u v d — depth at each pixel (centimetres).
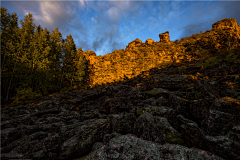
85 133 481
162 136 404
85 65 3981
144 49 4991
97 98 1323
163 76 1387
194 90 725
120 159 289
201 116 471
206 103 477
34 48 2809
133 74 3572
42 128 627
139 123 472
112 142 342
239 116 336
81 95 1588
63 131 530
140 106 730
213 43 3875
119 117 568
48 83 3064
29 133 591
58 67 3619
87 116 745
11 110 1225
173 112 553
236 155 248
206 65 1795
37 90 2692
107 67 4228
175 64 2997
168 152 296
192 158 271
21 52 2698
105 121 551
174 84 1172
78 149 427
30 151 428
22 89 2261
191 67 1958
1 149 449
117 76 3709
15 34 2806
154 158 282
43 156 402
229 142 271
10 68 2619
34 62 2738
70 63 3878
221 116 359
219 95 606
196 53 3609
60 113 883
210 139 298
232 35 4159
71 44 4197
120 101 775
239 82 918
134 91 1021
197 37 4894
